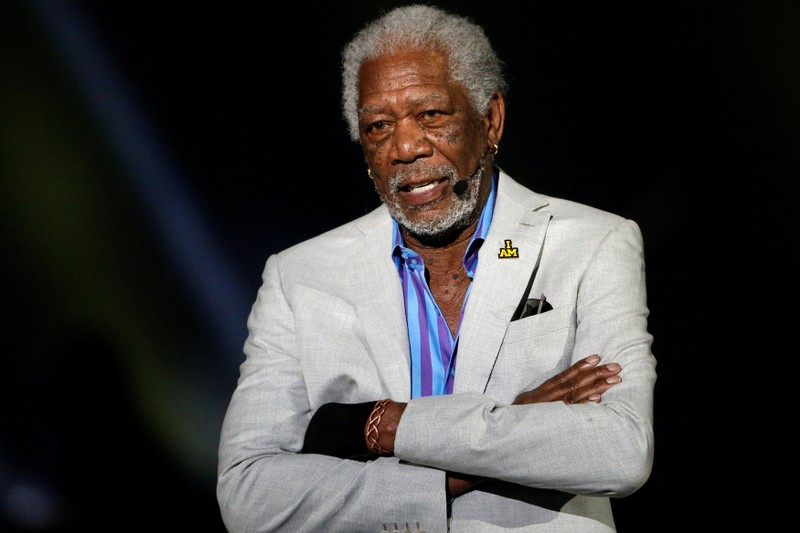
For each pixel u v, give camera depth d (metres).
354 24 17.89
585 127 17.94
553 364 7.49
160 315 17.80
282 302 8.28
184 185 17.92
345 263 8.24
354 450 7.22
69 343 17.48
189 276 17.89
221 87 17.95
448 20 7.78
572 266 7.73
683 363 17.67
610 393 7.07
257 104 18.08
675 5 17.47
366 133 7.74
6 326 17.34
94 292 17.59
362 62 7.77
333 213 18.17
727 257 17.64
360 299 8.01
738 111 17.52
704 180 17.70
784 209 17.45
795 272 17.42
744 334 17.55
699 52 17.50
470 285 7.87
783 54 17.14
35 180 17.36
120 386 17.52
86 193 17.56
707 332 17.66
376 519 6.97
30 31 17.08
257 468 7.41
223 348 17.91
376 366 7.80
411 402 7.18
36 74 17.20
